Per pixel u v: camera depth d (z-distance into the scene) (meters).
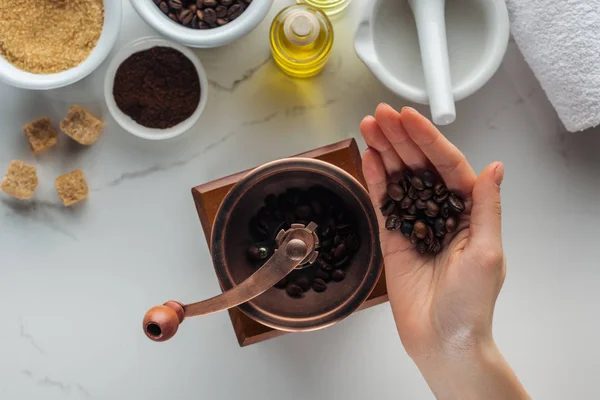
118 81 0.69
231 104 0.72
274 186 0.65
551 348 0.73
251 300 0.63
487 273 0.56
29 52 0.68
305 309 0.64
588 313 0.73
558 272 0.73
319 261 0.66
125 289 0.73
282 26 0.68
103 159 0.72
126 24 0.72
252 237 0.67
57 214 0.72
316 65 0.69
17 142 0.72
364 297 0.63
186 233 0.73
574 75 0.66
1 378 0.73
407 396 0.73
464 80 0.68
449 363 0.61
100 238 0.72
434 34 0.66
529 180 0.73
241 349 0.73
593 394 0.73
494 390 0.61
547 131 0.73
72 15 0.68
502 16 0.67
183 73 0.69
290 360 0.73
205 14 0.67
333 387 0.73
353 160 0.69
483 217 0.57
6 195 0.72
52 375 0.73
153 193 0.72
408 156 0.62
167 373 0.73
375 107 0.73
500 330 0.73
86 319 0.73
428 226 0.62
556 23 0.65
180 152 0.72
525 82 0.73
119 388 0.73
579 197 0.73
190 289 0.73
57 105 0.72
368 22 0.67
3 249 0.72
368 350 0.73
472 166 0.73
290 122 0.73
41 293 0.73
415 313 0.62
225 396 0.73
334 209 0.67
